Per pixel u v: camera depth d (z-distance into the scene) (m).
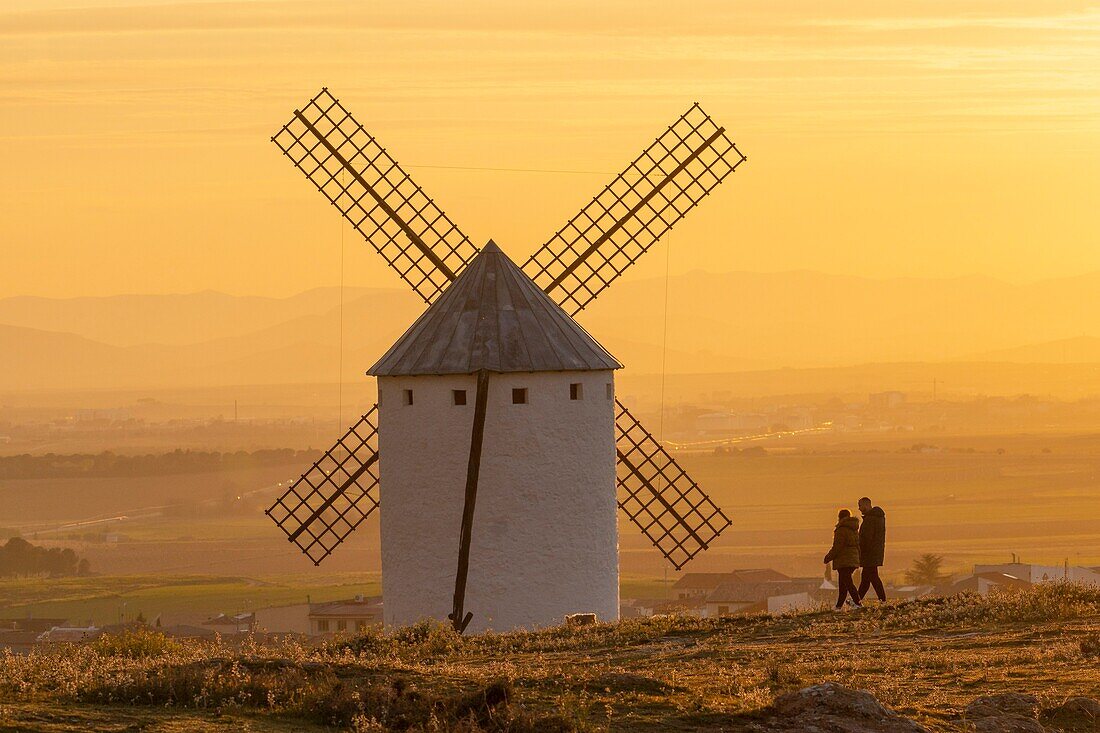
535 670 71.69
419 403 124.12
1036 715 60.06
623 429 151.88
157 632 94.81
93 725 53.69
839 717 57.78
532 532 123.31
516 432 123.31
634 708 60.84
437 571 123.44
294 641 91.19
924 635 86.00
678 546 151.38
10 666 67.31
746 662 76.62
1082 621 86.94
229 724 55.09
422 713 56.09
